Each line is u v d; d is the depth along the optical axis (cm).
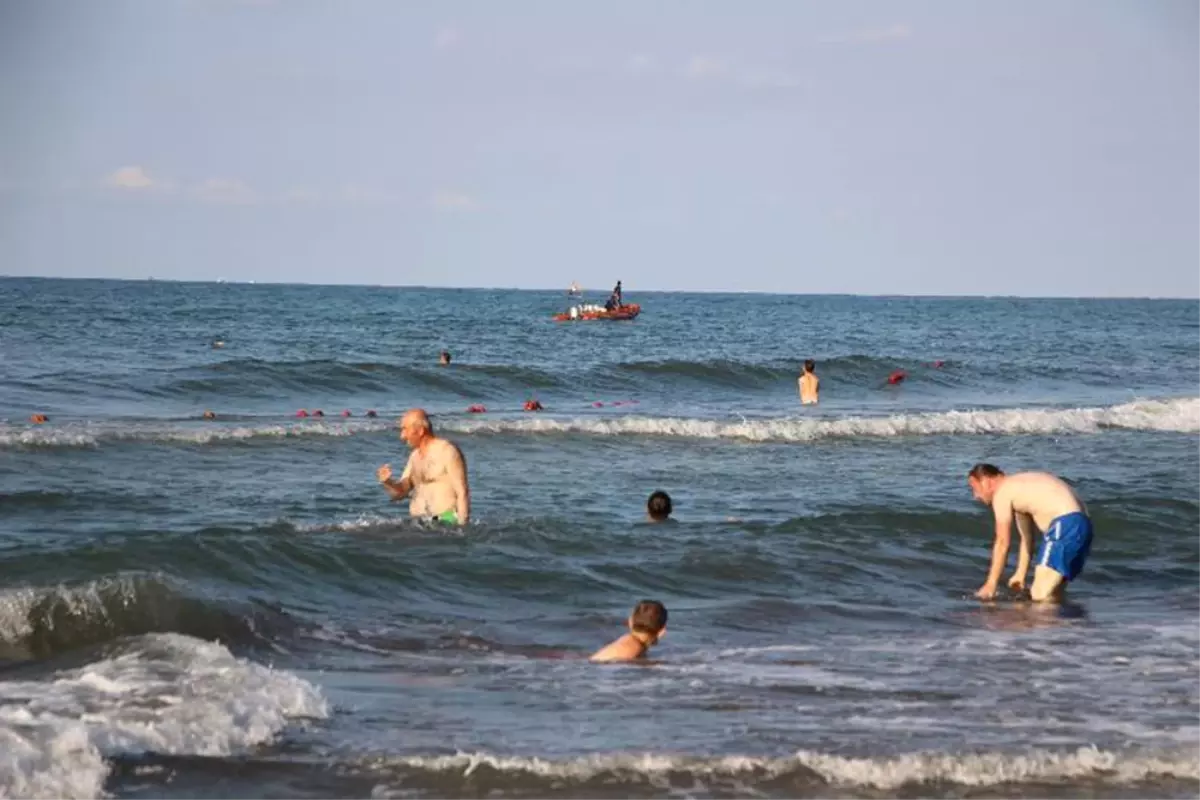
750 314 18738
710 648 1596
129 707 1168
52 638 1456
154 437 3431
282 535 2055
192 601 1579
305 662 1457
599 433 3934
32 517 2339
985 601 1958
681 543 2227
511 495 2817
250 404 4825
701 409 5122
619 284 12681
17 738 1053
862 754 1127
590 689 1351
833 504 2725
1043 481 2000
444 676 1405
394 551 2030
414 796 1021
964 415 4369
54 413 4225
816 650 1587
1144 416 4600
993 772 1090
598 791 1038
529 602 1855
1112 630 1739
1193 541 2430
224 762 1069
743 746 1148
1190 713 1297
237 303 17562
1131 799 1048
